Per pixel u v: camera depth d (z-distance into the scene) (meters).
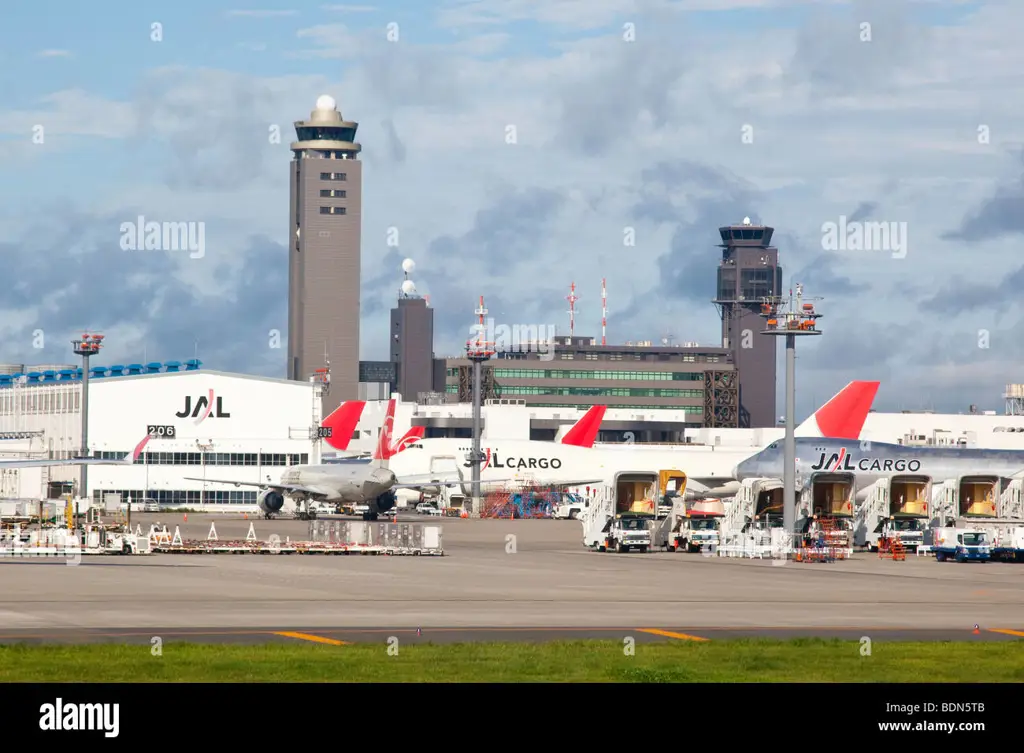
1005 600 154.75
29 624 116.94
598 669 89.50
